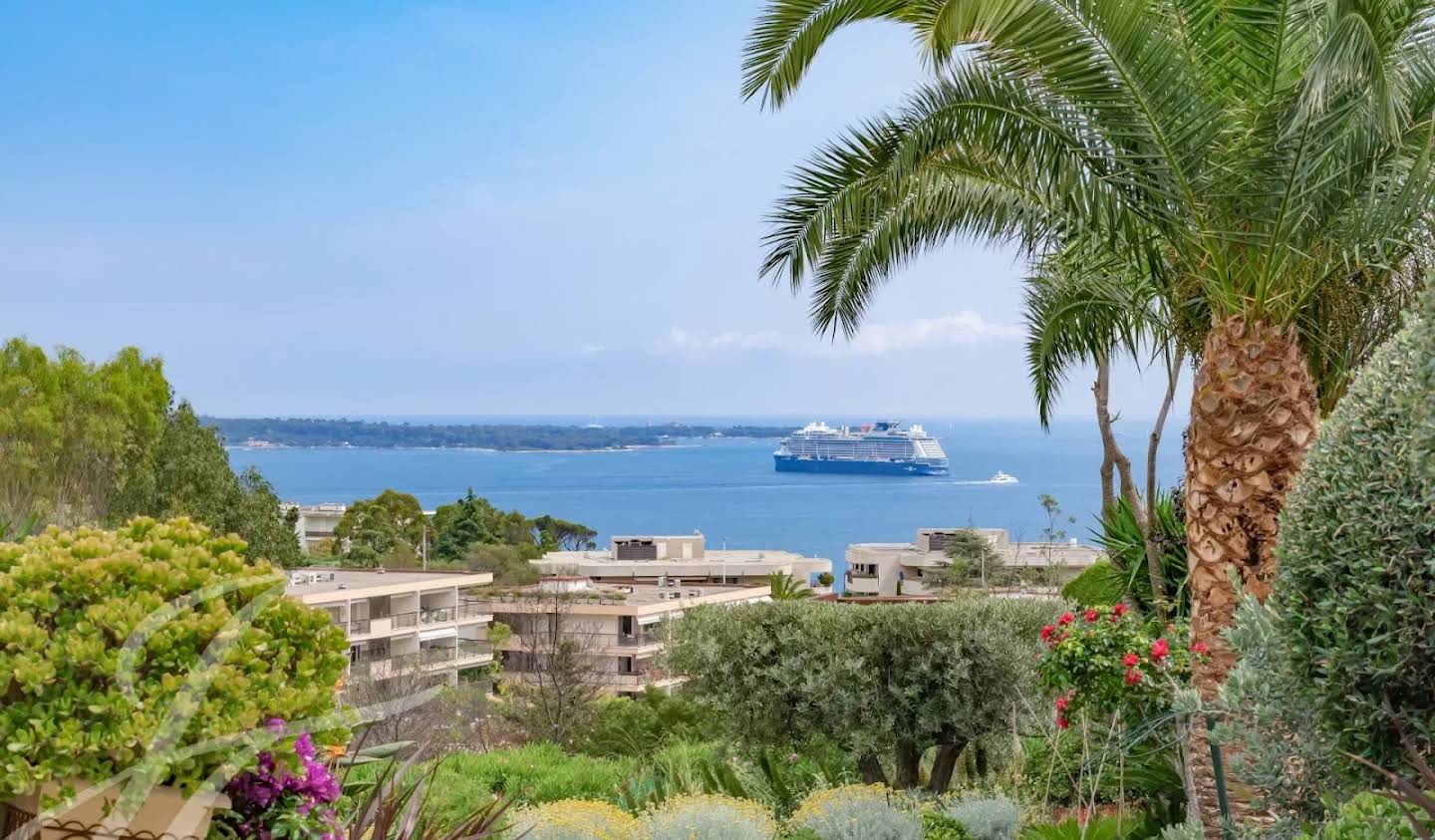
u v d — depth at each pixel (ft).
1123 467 32.53
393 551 221.25
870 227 28.43
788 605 32.65
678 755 35.24
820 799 24.12
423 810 12.51
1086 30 19.67
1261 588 20.07
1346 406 12.44
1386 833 10.44
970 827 22.57
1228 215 20.52
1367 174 20.48
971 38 20.18
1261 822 17.97
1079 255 27.94
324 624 10.07
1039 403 32.91
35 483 128.16
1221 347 20.70
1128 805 22.95
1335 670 11.90
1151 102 20.03
